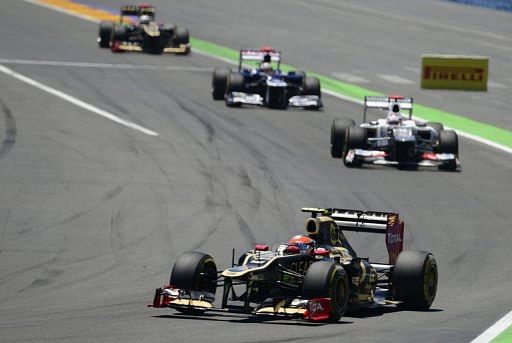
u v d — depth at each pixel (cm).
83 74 16475
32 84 15438
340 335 5250
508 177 11250
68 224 8569
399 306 6175
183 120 13475
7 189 9719
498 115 15312
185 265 5666
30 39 19538
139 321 5603
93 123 13050
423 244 8381
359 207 9531
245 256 5725
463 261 7850
